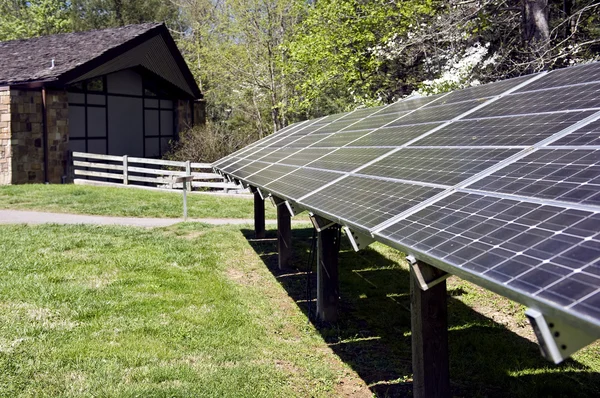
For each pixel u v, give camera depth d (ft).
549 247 8.36
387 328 22.74
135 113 78.07
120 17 130.11
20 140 60.70
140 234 38.96
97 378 16.30
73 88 67.77
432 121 21.50
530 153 13.15
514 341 20.77
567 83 17.65
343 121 33.60
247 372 17.25
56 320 21.20
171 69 81.15
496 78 46.11
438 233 10.77
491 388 16.93
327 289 23.16
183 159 70.79
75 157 66.95
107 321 21.25
